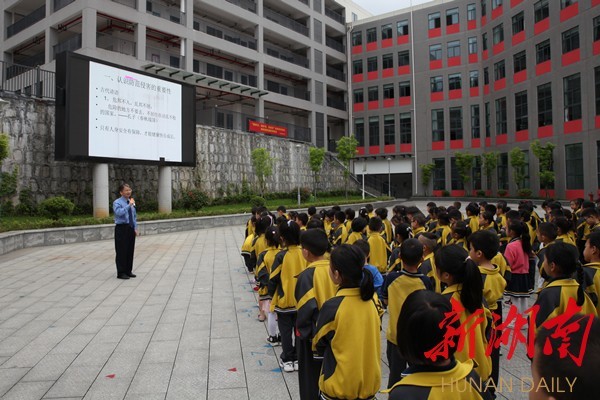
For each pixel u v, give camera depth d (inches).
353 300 92.5
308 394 110.7
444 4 1429.6
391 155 1509.6
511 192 1192.8
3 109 571.8
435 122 1438.2
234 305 250.7
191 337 194.2
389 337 124.1
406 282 123.6
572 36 973.8
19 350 177.0
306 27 1440.7
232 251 473.1
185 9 1029.2
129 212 326.3
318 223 209.3
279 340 185.0
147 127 641.0
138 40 920.3
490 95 1294.3
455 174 1401.3
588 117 928.3
